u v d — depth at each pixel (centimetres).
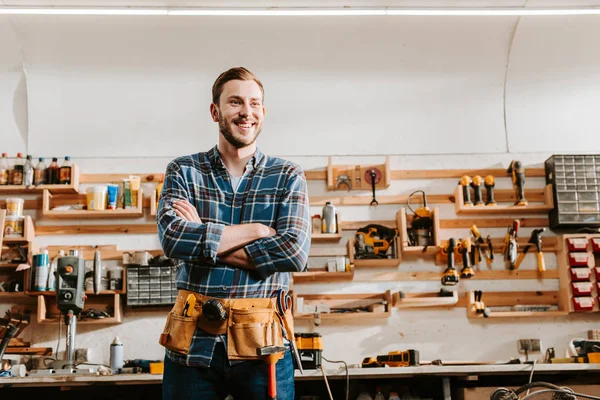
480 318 507
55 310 495
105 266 509
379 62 527
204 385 182
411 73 531
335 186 527
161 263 494
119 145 527
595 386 411
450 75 533
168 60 519
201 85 526
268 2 485
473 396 412
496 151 540
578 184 520
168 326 187
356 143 537
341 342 500
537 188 534
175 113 527
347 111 534
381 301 502
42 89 518
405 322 506
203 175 208
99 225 517
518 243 522
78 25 501
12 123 519
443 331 505
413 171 534
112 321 486
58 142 524
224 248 190
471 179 525
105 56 514
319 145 535
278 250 192
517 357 500
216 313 180
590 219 514
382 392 477
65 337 493
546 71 534
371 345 501
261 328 183
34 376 394
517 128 540
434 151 539
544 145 541
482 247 521
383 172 529
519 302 514
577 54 531
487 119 539
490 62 531
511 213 530
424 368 407
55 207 514
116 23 502
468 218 528
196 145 530
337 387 485
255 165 211
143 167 527
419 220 507
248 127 206
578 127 541
